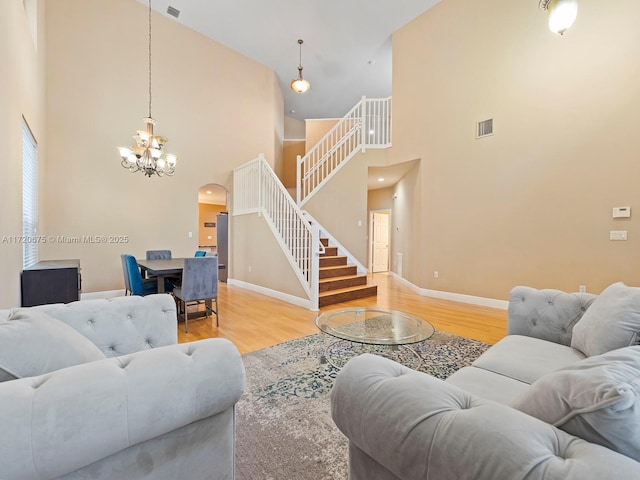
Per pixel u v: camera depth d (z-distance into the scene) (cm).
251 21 545
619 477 50
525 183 394
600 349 138
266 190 523
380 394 83
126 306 166
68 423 72
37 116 369
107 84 483
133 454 86
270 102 691
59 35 440
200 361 96
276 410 183
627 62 320
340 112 939
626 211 322
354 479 92
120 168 498
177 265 390
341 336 226
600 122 337
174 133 555
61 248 444
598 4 335
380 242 904
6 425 66
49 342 97
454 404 76
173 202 555
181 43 561
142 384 83
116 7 490
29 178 338
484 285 438
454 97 467
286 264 469
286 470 137
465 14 452
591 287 345
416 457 70
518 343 174
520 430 63
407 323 265
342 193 612
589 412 63
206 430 101
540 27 379
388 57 646
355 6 500
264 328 338
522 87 395
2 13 219
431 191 502
